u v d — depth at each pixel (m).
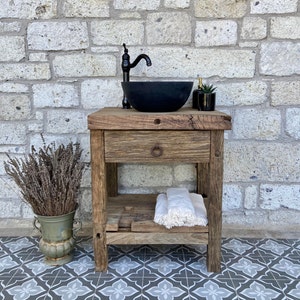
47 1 1.69
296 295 1.25
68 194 1.42
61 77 1.76
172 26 1.71
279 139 1.78
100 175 1.36
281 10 1.68
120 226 1.41
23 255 1.57
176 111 1.48
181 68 1.74
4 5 1.70
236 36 1.71
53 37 1.72
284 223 1.84
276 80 1.74
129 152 1.34
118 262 1.51
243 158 1.80
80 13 1.70
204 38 1.72
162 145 1.33
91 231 1.84
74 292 1.27
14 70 1.75
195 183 1.84
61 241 1.48
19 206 1.87
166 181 1.84
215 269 1.42
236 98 1.76
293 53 1.71
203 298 1.23
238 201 1.84
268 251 1.60
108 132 1.33
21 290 1.28
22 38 1.72
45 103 1.79
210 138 1.32
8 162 1.64
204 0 1.68
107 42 1.73
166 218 1.37
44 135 1.81
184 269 1.45
